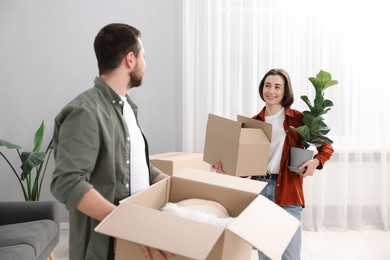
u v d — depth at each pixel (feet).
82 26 11.89
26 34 11.84
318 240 10.99
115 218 2.96
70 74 11.99
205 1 11.50
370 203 12.25
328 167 12.01
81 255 3.76
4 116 12.00
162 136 12.25
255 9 11.48
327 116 11.91
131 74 3.98
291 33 11.62
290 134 7.15
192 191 4.11
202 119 11.78
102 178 3.67
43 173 11.22
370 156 12.15
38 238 7.58
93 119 3.47
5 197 12.12
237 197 3.92
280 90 7.29
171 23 11.96
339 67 11.80
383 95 11.86
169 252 2.69
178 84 12.12
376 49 11.81
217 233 2.74
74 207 3.19
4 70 11.91
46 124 12.08
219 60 11.64
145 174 4.16
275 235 3.08
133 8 11.91
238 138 6.59
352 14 11.70
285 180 6.93
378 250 10.17
